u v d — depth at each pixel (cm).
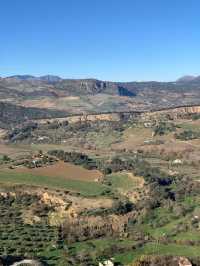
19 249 16500
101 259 16138
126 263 15850
